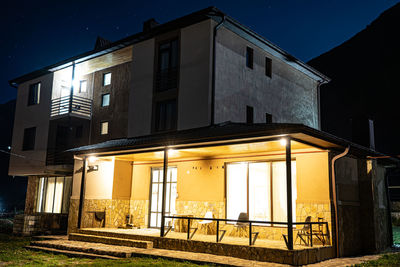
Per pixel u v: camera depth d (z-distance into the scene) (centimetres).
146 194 1589
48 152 2075
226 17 1452
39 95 2248
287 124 962
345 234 1127
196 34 1509
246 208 1259
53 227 1902
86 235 1371
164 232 1305
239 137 1016
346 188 1195
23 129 2289
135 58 1742
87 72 2105
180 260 959
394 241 1638
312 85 2188
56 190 2103
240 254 968
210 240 1079
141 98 1680
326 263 938
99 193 1550
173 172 1526
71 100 1967
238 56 1598
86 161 1526
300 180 1145
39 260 1045
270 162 1230
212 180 1362
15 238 1722
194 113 1448
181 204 1433
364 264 923
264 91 1738
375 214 1278
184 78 1516
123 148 1325
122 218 1593
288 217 904
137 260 987
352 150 1187
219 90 1461
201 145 1148
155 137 1455
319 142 1042
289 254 874
